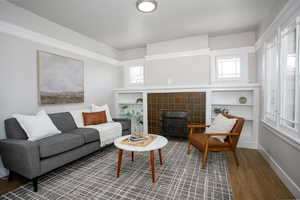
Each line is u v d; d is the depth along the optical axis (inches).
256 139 123.4
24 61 95.1
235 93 139.5
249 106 135.0
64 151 83.8
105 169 89.9
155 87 153.6
